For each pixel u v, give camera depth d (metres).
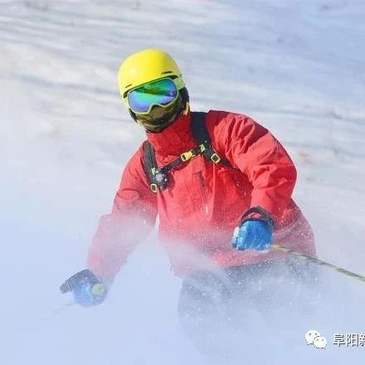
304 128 10.25
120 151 9.34
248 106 10.75
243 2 15.05
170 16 13.91
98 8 13.92
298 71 12.22
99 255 5.84
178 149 5.53
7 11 13.40
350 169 9.23
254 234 5.12
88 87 10.98
